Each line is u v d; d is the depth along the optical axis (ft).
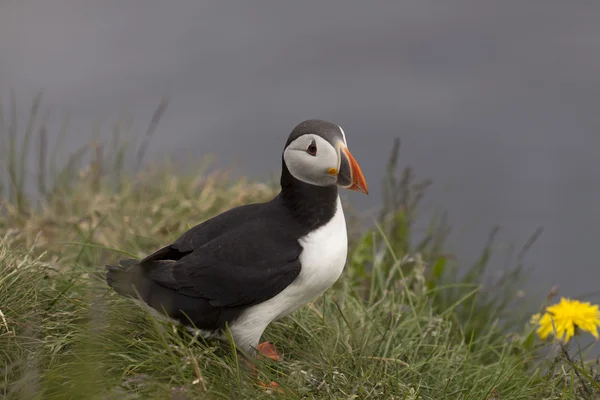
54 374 22.57
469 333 32.81
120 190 39.93
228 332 23.45
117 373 23.41
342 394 23.65
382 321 28.55
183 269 24.03
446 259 37.06
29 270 26.13
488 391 24.86
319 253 24.09
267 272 23.75
